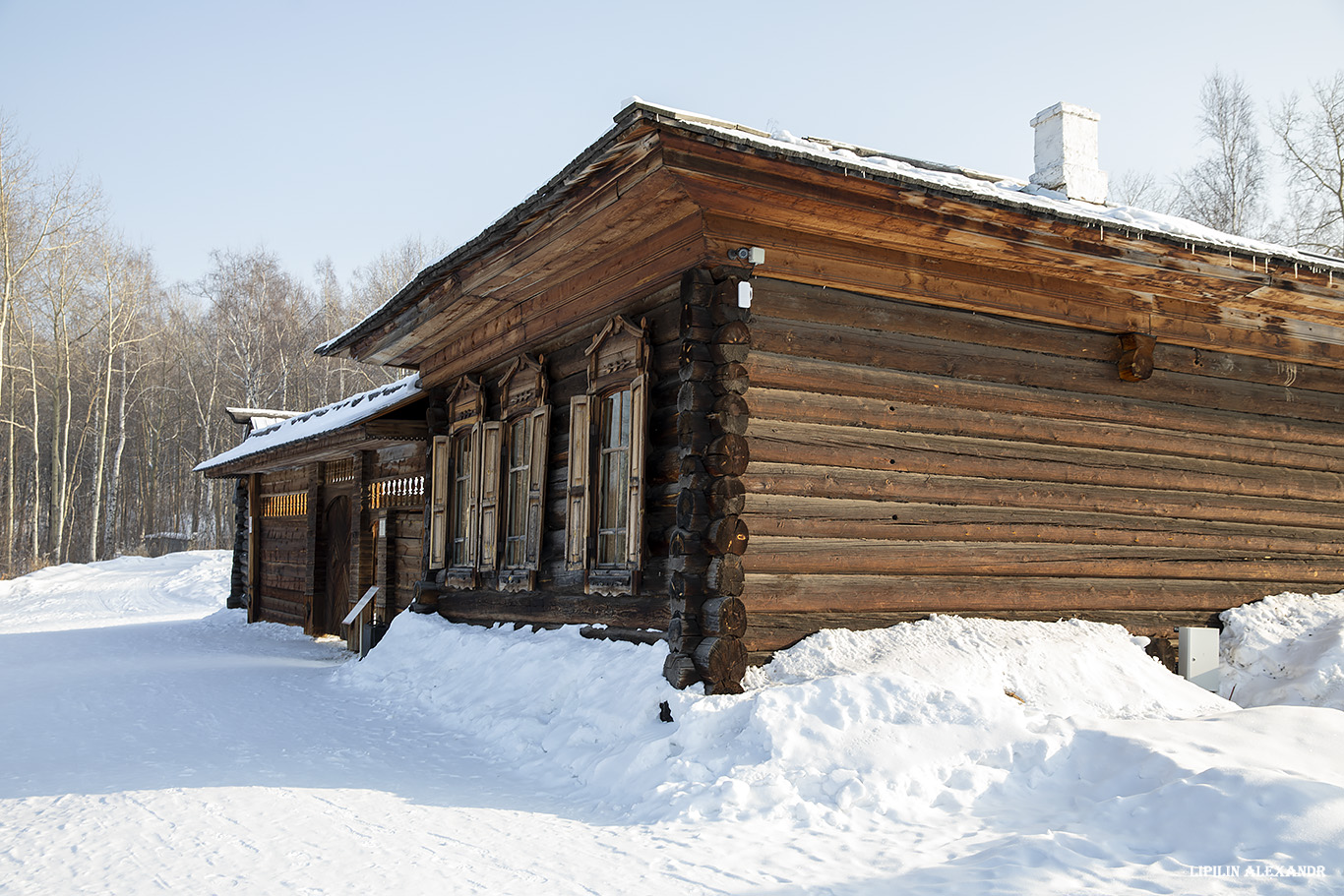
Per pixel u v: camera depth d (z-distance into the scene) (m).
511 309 9.73
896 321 7.43
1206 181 30.45
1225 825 4.38
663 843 4.76
